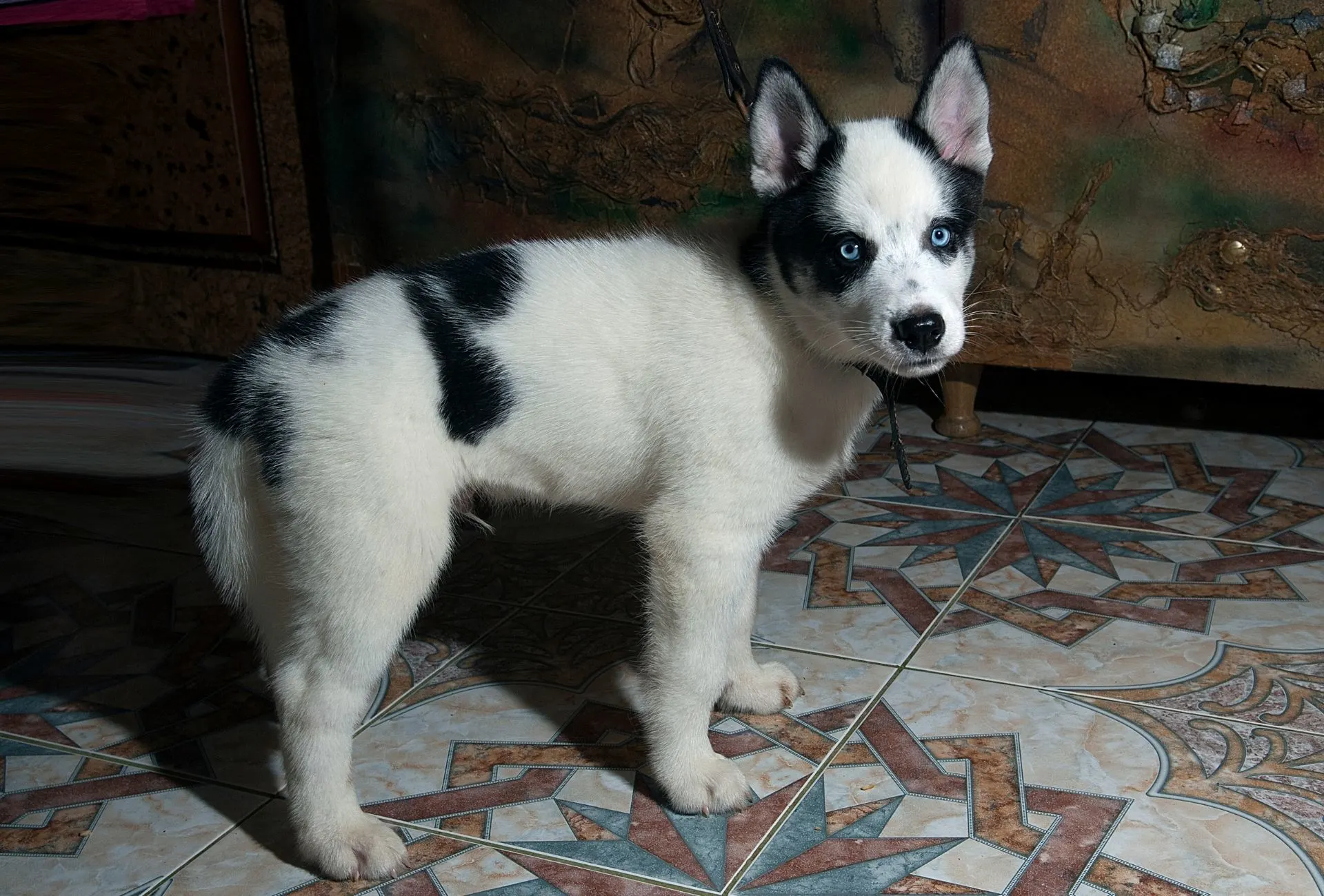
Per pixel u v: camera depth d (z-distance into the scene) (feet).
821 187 3.63
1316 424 5.69
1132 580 4.67
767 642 4.43
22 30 5.38
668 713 3.74
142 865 3.69
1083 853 3.59
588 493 3.86
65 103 5.49
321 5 5.18
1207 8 4.49
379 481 3.53
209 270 5.64
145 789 3.94
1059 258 4.94
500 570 4.88
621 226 5.15
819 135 3.69
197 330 5.75
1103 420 5.84
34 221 5.70
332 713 3.60
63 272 5.74
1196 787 3.77
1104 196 4.82
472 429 3.66
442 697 4.24
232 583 3.71
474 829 3.75
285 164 5.42
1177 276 4.84
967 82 3.71
